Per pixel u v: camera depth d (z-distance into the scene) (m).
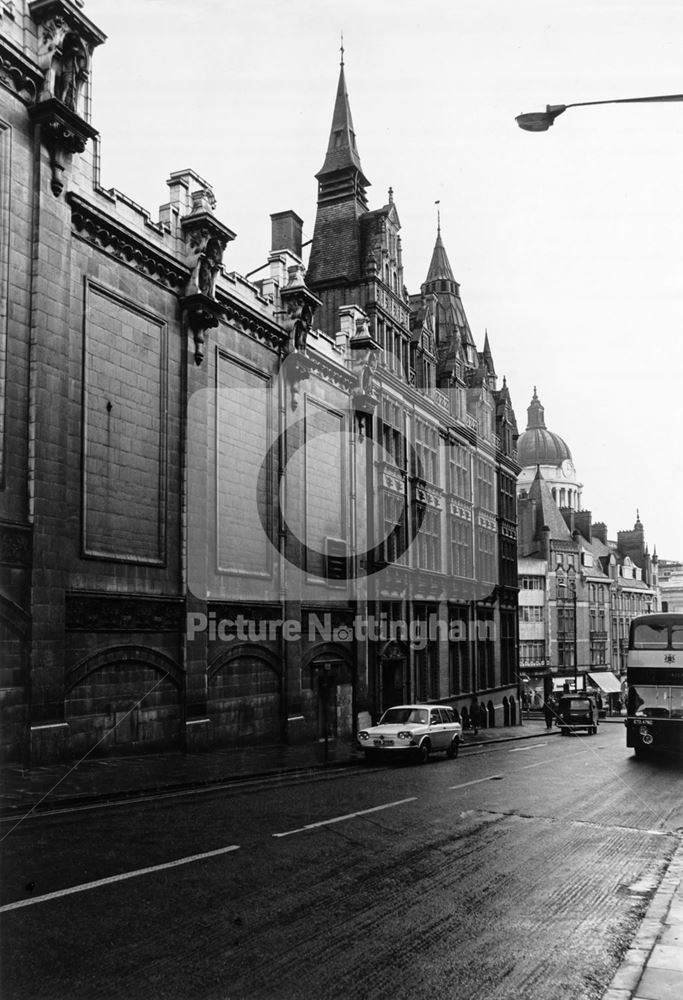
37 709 16.67
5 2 17.03
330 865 9.77
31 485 16.94
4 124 16.89
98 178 19.78
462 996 6.13
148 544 20.95
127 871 9.07
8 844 10.28
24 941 6.85
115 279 20.20
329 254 38.91
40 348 17.27
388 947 7.09
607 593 96.88
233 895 8.37
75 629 18.08
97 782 15.38
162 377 21.86
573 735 40.78
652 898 8.88
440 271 57.56
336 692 30.73
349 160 39.12
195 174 23.03
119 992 5.90
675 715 24.27
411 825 12.48
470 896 8.73
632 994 6.08
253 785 16.69
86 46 18.62
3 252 16.67
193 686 21.94
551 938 7.50
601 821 13.45
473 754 26.16
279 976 6.34
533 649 84.31
